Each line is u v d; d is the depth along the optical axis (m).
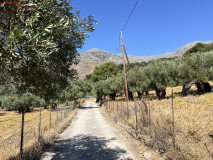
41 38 2.40
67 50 4.74
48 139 7.42
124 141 7.76
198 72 19.81
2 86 4.04
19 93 4.57
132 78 26.72
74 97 36.72
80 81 45.34
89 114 24.64
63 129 12.02
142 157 5.34
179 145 4.72
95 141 8.05
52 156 5.81
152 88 25.19
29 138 8.11
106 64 70.06
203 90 21.23
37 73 4.12
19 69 3.77
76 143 7.77
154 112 9.01
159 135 5.65
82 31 4.29
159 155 5.24
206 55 20.48
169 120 6.70
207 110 8.52
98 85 47.72
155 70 23.72
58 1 3.54
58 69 4.79
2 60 2.32
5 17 2.59
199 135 5.00
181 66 21.06
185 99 15.98
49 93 5.05
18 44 2.21
